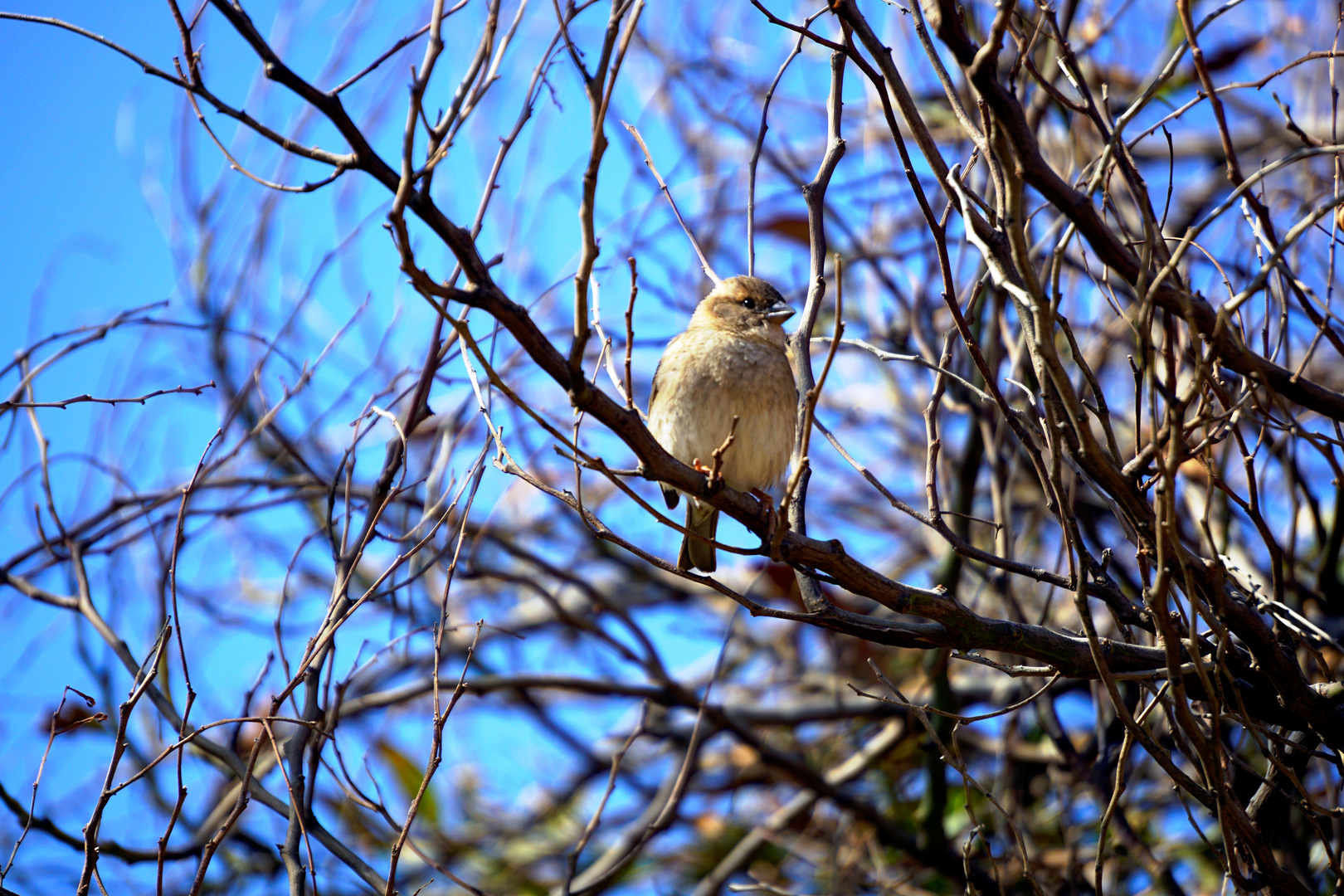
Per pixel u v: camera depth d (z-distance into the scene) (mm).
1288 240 5141
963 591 12133
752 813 12984
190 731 7926
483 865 12914
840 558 6434
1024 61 6090
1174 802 10664
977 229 5902
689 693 10820
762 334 9766
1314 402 5773
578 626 10664
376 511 7926
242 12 4988
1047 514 11227
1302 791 6055
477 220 5562
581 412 6066
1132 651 6785
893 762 12047
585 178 5051
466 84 5277
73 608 8750
